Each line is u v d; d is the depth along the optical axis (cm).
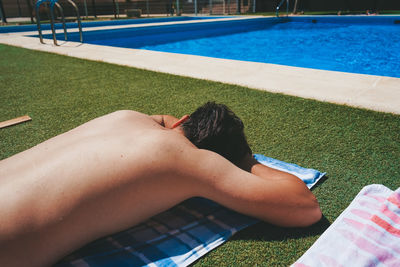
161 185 145
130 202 143
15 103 372
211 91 397
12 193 128
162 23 1379
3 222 124
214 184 149
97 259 153
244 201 151
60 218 132
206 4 2641
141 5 2938
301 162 234
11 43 858
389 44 993
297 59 853
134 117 175
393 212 166
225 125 164
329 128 286
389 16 1269
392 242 151
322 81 423
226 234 164
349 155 241
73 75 498
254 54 941
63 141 152
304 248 156
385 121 296
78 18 830
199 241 161
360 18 1352
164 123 209
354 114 314
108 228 148
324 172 220
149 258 153
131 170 140
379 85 398
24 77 491
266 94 379
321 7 2277
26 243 128
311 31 1309
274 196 154
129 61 589
